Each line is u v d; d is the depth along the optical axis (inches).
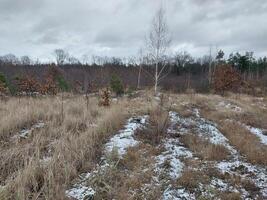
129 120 360.5
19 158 211.9
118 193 177.2
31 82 649.0
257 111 546.9
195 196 186.5
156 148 266.8
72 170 199.8
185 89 1087.6
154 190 185.2
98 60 1925.4
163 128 316.8
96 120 338.3
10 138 271.6
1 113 358.3
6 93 614.5
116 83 718.5
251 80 1667.1
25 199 161.5
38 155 204.2
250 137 333.1
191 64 2367.1
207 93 960.9
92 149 240.2
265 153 270.1
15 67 1498.5
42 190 169.8
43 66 1534.2
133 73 1402.6
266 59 2472.9
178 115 427.8
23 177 178.4
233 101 670.5
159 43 823.7
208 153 259.0
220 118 451.2
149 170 213.3
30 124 325.7
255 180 216.1
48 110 384.2
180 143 291.7
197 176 211.3
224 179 213.9
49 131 283.0
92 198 173.8
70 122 319.3
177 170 223.3
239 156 268.7
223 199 182.7
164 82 1337.4
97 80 989.8
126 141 277.3
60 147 229.1
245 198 187.5
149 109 416.5
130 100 555.2
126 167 220.8
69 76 1169.4
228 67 892.6
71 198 172.7
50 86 644.7
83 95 674.8
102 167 212.2
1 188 164.6
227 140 322.0
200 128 366.3
